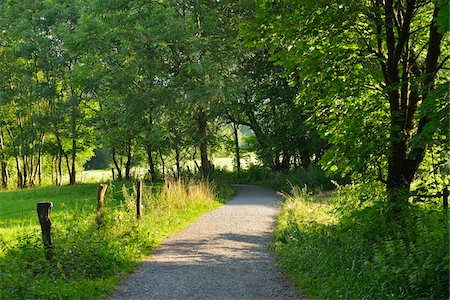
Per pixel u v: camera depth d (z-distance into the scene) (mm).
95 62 31156
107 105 35750
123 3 30250
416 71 11281
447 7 7234
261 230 15219
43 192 34469
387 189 10820
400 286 6941
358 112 11391
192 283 8859
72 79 32969
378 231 9391
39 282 7680
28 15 44688
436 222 8359
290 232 12836
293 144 38562
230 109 38438
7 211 22766
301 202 19547
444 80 11086
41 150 50062
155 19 28984
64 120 46469
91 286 8102
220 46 28812
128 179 44000
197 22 30469
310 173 31781
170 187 19453
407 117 10734
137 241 12023
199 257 11125
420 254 7293
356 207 11672
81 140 49094
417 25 11586
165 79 30469
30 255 9016
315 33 10633
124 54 30094
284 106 37625
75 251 9180
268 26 10930
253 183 42031
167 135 30047
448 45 11312
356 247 9172
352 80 11148
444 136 9273
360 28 11148
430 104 8750
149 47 29188
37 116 45312
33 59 46094
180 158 34906
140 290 8375
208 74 27875
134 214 14234
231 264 10422
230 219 17438
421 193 10289
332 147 11445
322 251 9711
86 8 40750
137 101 29438
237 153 48438
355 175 11836
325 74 11250
